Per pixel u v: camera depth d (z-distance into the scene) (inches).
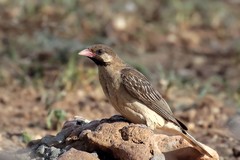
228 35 937.5
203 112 598.5
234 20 981.2
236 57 829.8
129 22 918.4
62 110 539.5
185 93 668.7
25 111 587.2
